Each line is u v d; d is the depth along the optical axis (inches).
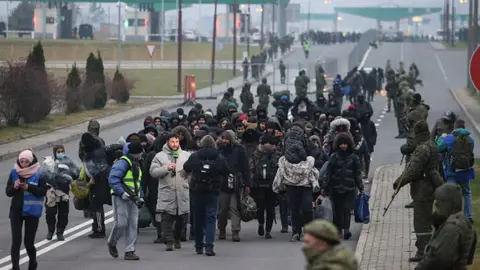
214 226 1376.7
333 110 2496.3
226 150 1498.5
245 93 3590.1
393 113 4200.3
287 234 1590.8
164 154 1392.7
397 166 2426.2
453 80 6594.5
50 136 3257.9
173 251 1417.3
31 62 3619.6
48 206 1498.5
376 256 1306.6
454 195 794.2
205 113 2213.3
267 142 1536.7
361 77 4709.6
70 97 4067.4
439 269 787.4
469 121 3814.0
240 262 1323.8
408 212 1707.7
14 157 2778.1
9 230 1600.6
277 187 1481.3
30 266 1240.8
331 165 1486.2
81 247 1446.9
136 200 1318.9
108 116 4082.2
